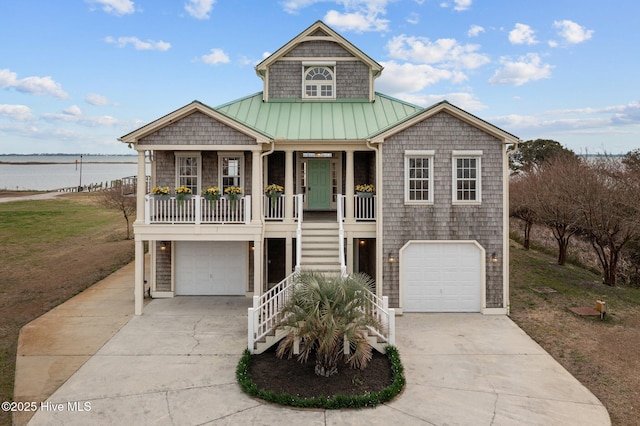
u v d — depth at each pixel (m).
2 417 7.20
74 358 9.55
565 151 33.69
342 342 8.73
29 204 42.19
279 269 15.61
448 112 12.92
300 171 16.25
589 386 8.39
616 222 15.66
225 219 13.18
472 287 13.12
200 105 12.47
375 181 14.59
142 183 12.74
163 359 9.54
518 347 10.34
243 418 7.18
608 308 13.20
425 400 7.80
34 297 14.38
